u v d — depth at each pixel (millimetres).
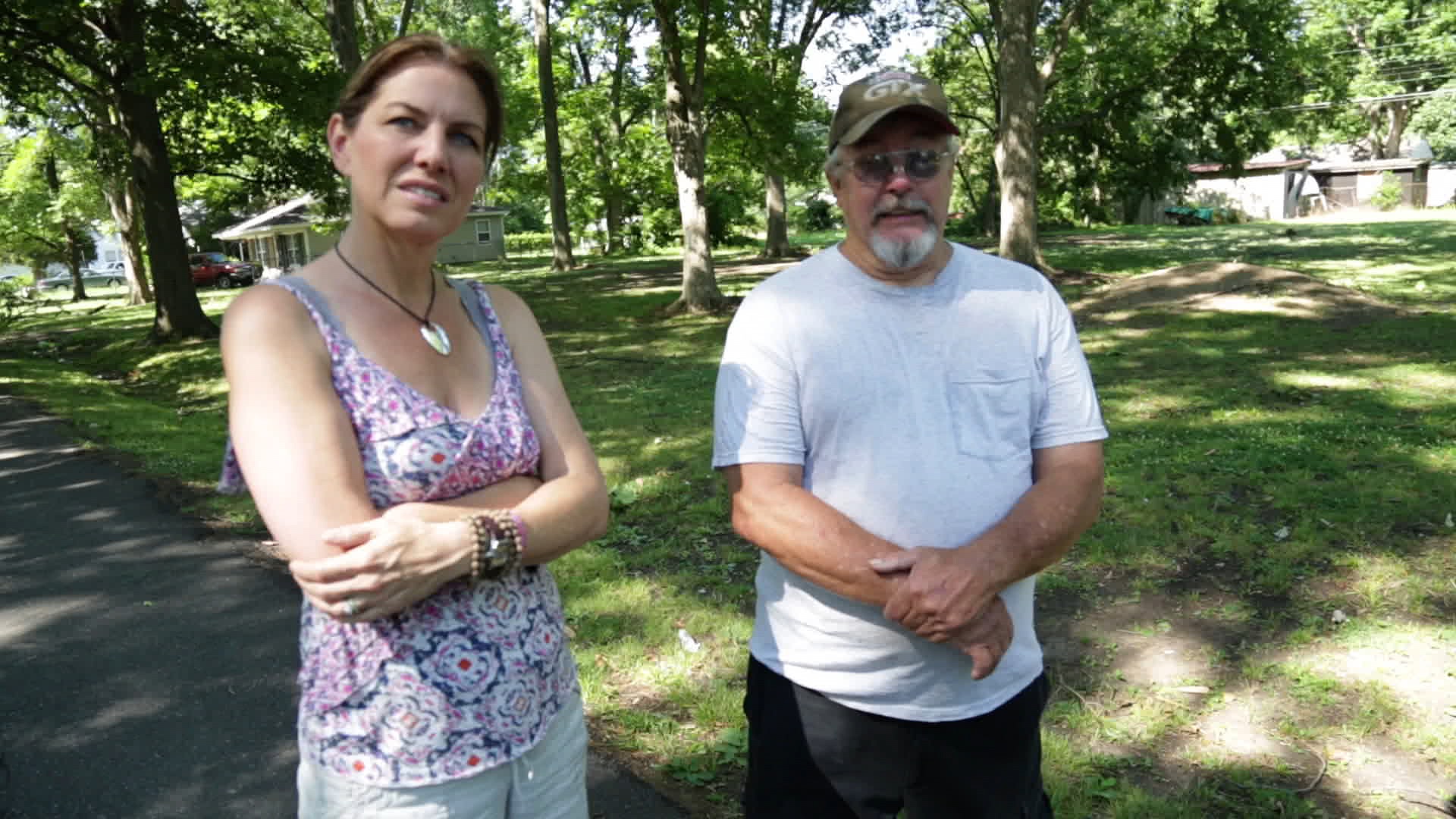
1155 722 3551
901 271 2145
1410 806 3041
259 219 49906
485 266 39531
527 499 1724
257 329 1591
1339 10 49281
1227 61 22016
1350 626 4199
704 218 18656
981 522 2129
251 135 19219
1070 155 26547
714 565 5273
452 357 1758
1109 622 4387
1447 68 50438
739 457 2158
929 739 2150
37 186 36562
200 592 5004
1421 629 4148
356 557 1501
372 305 1687
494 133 1783
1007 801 2219
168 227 18266
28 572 5379
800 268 2242
